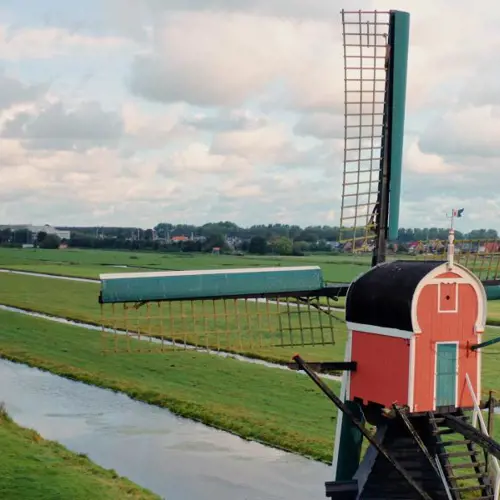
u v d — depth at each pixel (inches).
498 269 983.6
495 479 832.3
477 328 833.5
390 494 840.9
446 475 819.4
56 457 1203.2
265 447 1337.4
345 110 935.7
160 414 1569.9
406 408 804.6
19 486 1043.3
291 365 858.1
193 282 907.4
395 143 956.0
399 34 941.8
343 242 944.3
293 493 1125.7
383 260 966.4
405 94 956.0
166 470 1224.2
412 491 837.2
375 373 851.4
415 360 808.3
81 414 1574.8
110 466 1243.2
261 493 1124.5
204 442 1370.6
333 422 1450.5
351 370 876.6
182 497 1110.4
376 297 844.6
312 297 962.1
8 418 1430.9
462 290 828.6
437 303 816.9
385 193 961.5
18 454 1186.0
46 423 1504.7
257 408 1556.3
